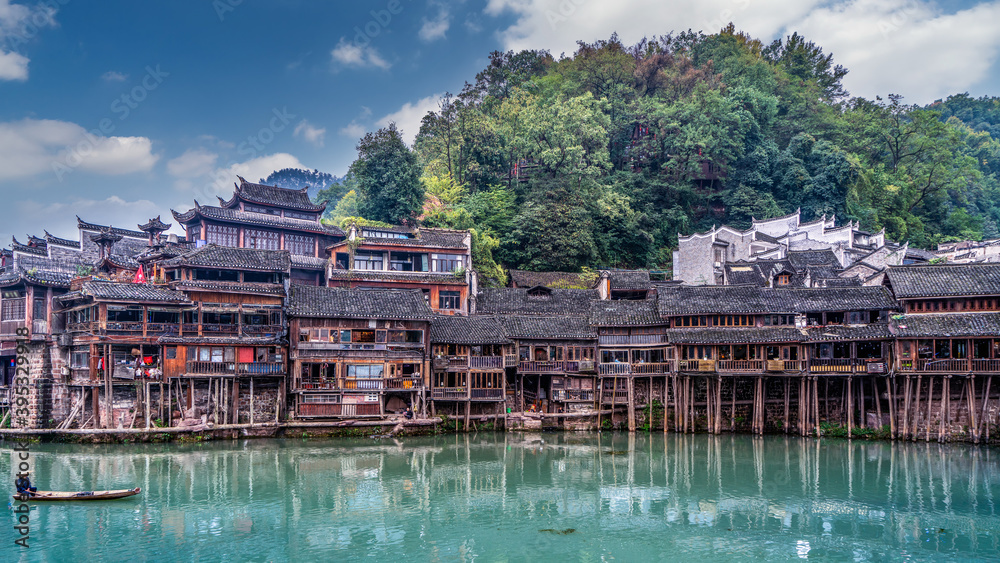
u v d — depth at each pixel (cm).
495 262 7131
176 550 2636
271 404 4850
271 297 4934
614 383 5328
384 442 4691
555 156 7500
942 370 4484
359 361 4862
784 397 5138
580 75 9650
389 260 6128
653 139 8825
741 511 3206
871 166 10288
